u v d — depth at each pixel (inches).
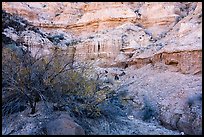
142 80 583.8
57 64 305.7
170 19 848.9
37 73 293.6
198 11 752.3
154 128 336.5
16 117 286.7
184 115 377.1
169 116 389.4
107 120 308.3
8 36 594.9
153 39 798.5
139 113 407.5
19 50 392.2
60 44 775.7
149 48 722.2
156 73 601.0
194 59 557.9
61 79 300.5
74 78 305.9
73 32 906.7
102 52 770.2
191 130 338.6
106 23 894.4
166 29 826.2
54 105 294.2
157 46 700.7
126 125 322.3
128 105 424.2
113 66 731.4
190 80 515.5
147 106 431.8
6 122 279.6
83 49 777.6
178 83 513.3
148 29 856.9
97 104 302.0
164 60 622.2
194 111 377.1
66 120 253.9
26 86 285.7
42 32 819.4
